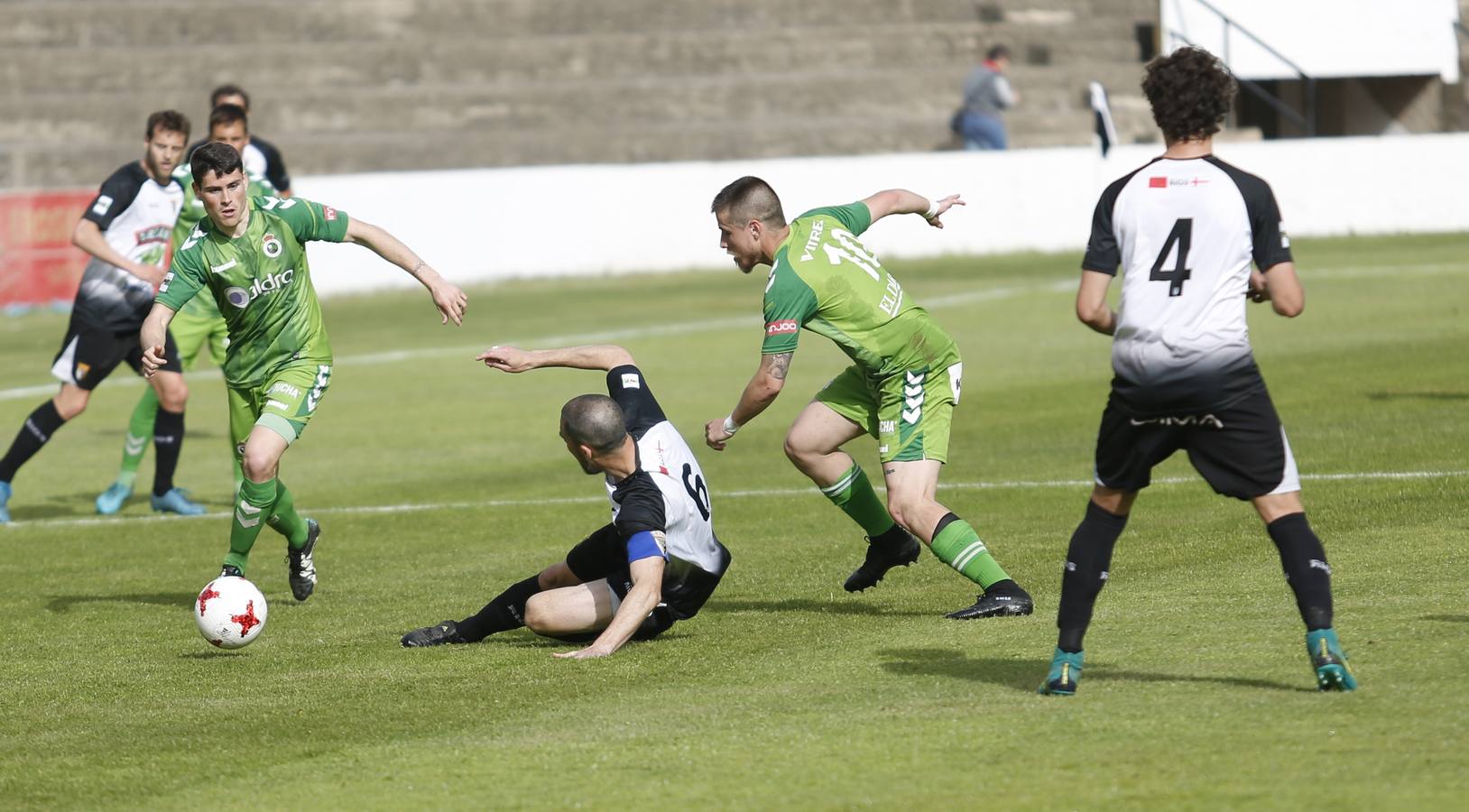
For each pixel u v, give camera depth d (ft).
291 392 74.59
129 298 106.11
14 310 257.55
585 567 66.95
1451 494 85.35
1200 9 345.10
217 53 343.26
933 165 291.99
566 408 62.54
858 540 87.04
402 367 185.37
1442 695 49.57
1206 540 78.84
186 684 61.87
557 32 367.86
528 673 61.05
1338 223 297.74
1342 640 57.06
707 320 220.02
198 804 46.62
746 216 66.69
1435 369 141.90
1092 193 297.33
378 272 272.92
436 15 364.38
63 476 123.95
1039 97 352.28
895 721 50.93
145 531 100.99
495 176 277.64
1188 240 49.60
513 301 249.34
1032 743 47.60
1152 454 51.06
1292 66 343.26
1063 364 164.45
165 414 107.24
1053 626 63.67
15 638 71.87
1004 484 101.71
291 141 322.55
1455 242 277.23
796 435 70.38
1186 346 49.26
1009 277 256.11
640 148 333.01
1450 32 345.31
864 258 67.31
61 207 259.19
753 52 361.10
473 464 122.52
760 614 70.18
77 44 349.61
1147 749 46.37
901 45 364.99
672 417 140.15
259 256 72.90
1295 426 115.55
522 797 45.62
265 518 73.56
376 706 56.85
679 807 44.04
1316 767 43.86
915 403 67.15
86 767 50.75
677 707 54.49
